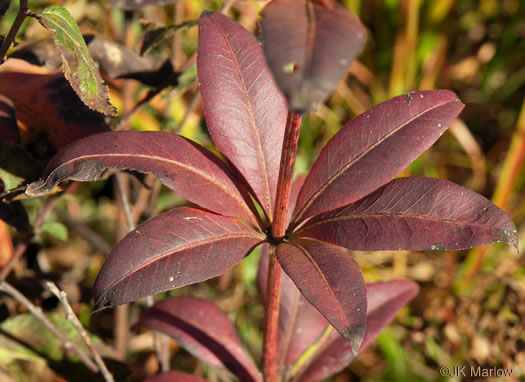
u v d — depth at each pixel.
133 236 0.32
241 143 0.34
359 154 0.33
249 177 0.34
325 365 0.38
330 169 0.34
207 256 0.32
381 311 0.39
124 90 0.45
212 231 0.33
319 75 0.28
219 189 0.33
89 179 0.32
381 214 0.33
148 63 0.39
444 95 0.34
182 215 0.33
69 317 0.36
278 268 0.34
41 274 0.42
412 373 0.52
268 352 0.36
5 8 0.35
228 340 0.38
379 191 0.33
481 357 0.49
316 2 0.29
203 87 0.34
